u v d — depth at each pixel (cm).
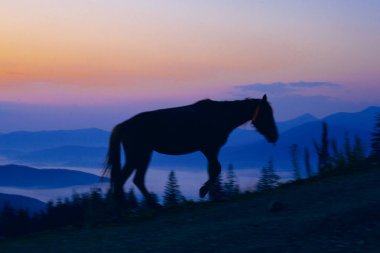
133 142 1277
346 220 871
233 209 1097
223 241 846
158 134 1294
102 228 1084
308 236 832
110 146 1292
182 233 934
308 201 1061
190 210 1164
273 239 833
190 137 1317
